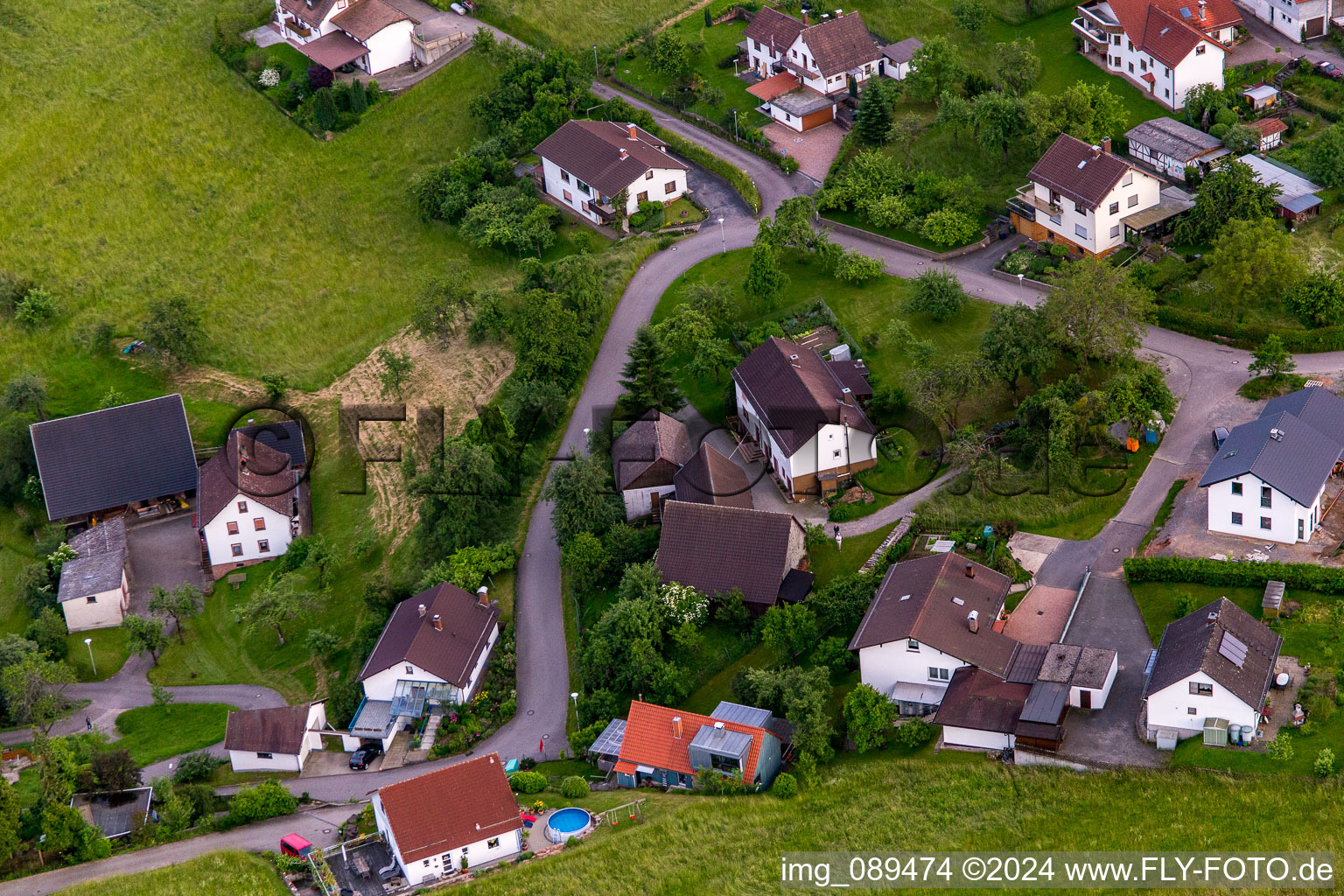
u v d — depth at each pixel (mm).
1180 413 106938
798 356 112375
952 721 83875
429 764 96562
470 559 109500
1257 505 92688
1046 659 86250
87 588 117250
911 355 114750
